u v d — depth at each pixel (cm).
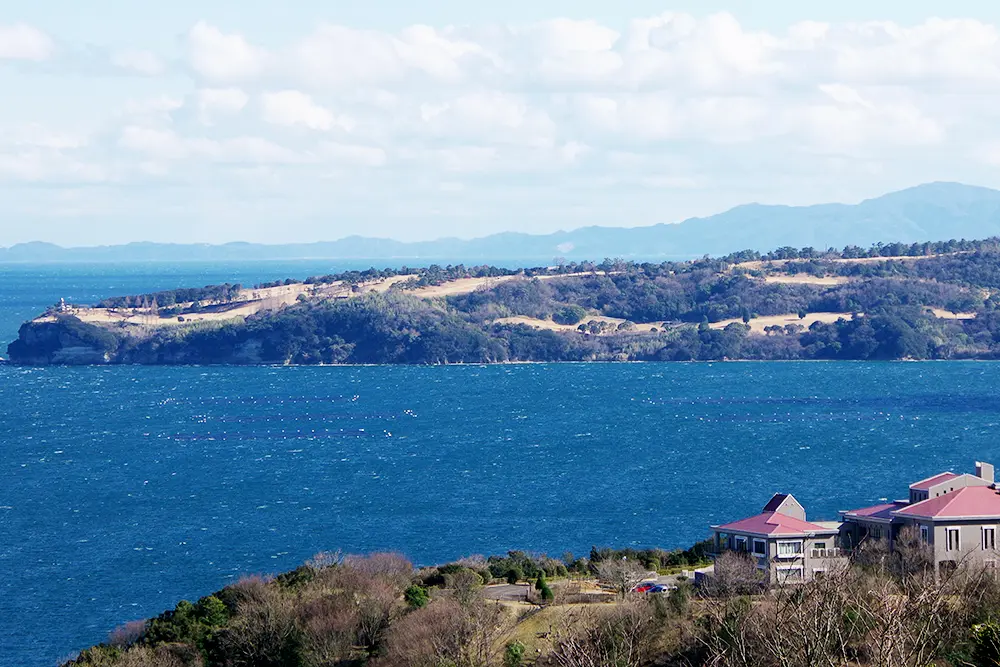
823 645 13050
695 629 16850
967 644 14400
